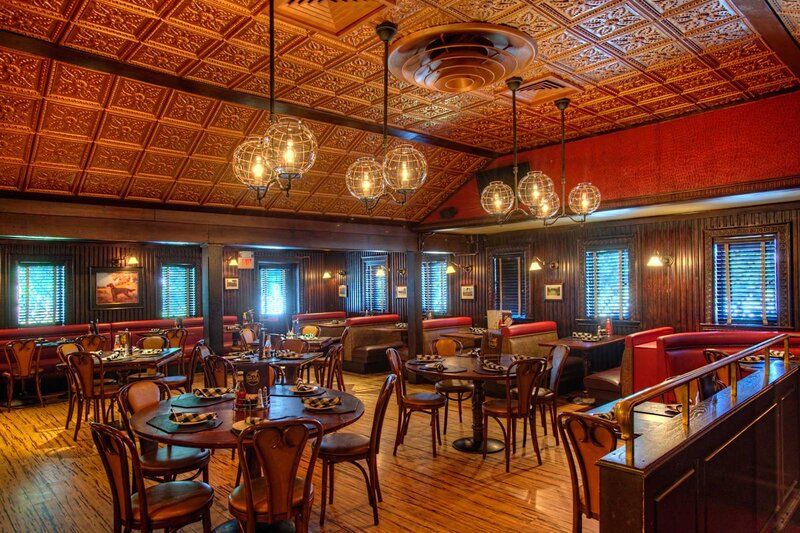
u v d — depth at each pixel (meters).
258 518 2.89
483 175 8.04
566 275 9.18
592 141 6.77
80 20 3.71
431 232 9.55
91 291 10.79
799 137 5.18
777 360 4.75
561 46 4.19
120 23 3.77
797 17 3.57
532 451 5.24
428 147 7.00
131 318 11.31
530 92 5.27
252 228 7.64
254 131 5.77
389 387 3.84
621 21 3.79
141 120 5.25
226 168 6.41
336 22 3.79
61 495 4.27
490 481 4.47
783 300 6.81
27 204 5.90
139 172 6.06
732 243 7.26
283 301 14.00
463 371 5.10
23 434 6.11
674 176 6.05
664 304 7.97
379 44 4.10
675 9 3.63
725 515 2.86
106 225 6.43
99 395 5.90
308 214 8.10
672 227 7.88
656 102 5.54
